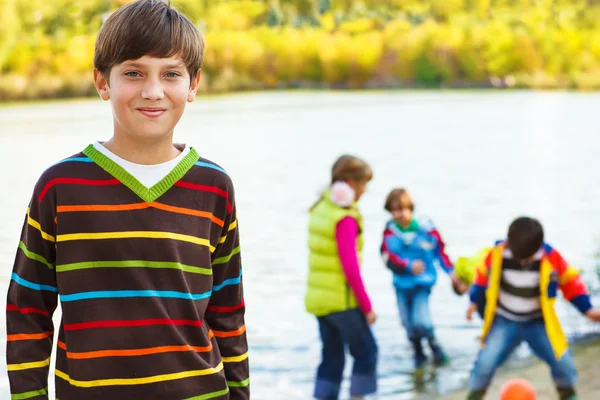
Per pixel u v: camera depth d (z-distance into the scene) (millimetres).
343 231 6539
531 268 6148
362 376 6766
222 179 2760
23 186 21484
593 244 14469
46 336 2654
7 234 15211
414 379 7586
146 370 2543
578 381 7047
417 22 103062
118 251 2557
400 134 39469
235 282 2871
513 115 52125
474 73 96438
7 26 66312
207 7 87000
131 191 2602
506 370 7645
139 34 2559
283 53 87938
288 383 7480
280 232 16047
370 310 6648
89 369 2521
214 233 2748
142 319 2551
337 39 92812
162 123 2613
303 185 23094
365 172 6711
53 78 65250
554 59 99812
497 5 106688
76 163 2617
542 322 6211
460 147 34438
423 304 8180
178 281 2604
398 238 8297
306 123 44406
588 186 23516
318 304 6688
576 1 108688
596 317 6102
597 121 48188
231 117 47875
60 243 2561
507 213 18594
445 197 21125
